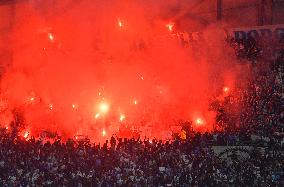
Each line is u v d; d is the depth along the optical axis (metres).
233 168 98.25
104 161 99.38
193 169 97.06
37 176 98.06
